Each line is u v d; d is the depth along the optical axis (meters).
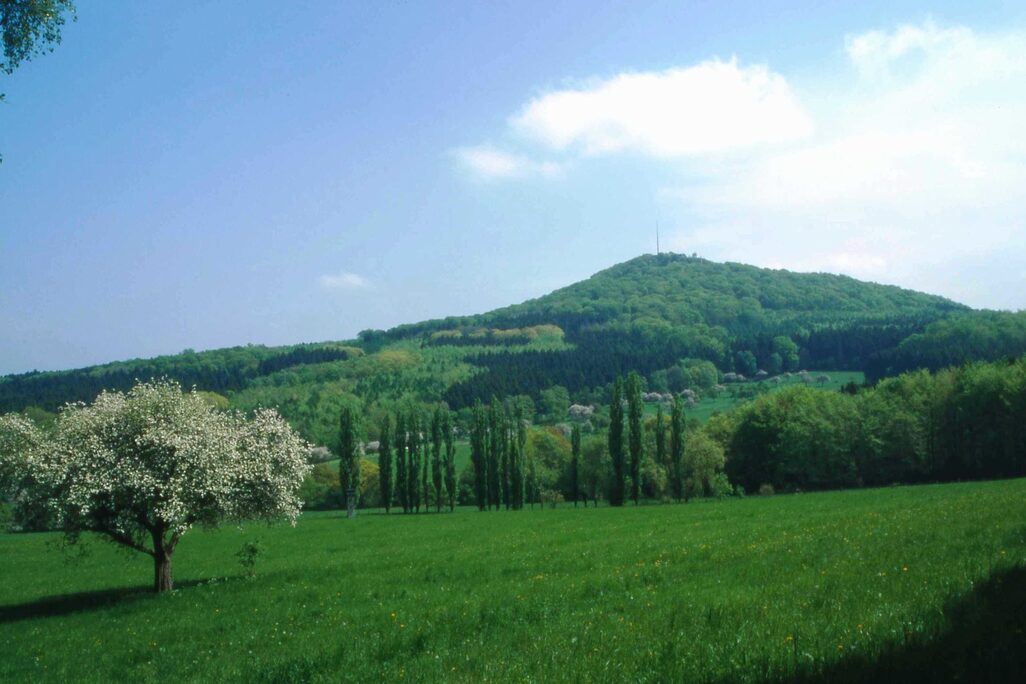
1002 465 97.44
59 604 32.03
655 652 13.09
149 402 30.98
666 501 108.50
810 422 109.00
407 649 16.77
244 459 31.94
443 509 132.25
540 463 136.88
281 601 26.72
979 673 9.96
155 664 19.00
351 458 119.19
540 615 18.61
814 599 15.78
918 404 103.94
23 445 29.47
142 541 32.34
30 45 15.45
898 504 45.47
